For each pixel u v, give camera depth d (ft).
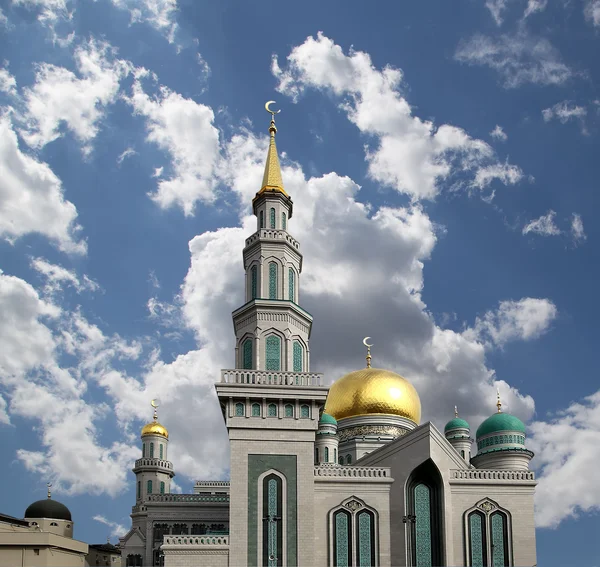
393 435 315.58
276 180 276.62
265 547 221.87
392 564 235.40
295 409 233.96
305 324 260.01
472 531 243.81
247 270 264.52
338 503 238.68
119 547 352.08
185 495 319.27
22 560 247.91
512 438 299.38
